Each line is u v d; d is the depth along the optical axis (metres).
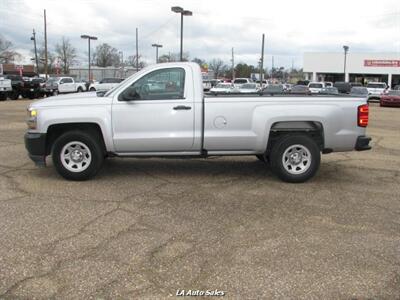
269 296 3.75
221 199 6.52
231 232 5.18
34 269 4.18
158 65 7.28
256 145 7.34
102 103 7.19
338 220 5.67
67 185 7.16
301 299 3.71
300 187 7.27
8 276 4.04
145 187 7.11
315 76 74.38
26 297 3.69
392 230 5.35
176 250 4.64
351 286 3.93
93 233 5.09
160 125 7.21
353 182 7.70
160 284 3.92
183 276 4.07
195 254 4.55
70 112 7.16
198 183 7.42
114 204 6.19
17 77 38.72
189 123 7.22
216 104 7.21
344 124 7.40
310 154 7.43
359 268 4.29
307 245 4.83
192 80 7.24
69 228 5.23
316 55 73.69
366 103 7.50
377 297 3.76
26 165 8.64
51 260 4.37
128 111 7.17
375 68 70.12
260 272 4.17
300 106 7.29
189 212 5.89
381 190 7.19
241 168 8.60
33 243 4.78
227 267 4.26
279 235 5.11
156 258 4.44
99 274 4.09
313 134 7.57
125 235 5.04
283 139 7.37
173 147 7.31
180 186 7.21
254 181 7.61
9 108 24.88
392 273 4.19
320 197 6.71
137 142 7.23
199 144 7.30
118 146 7.26
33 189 6.90
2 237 4.94
